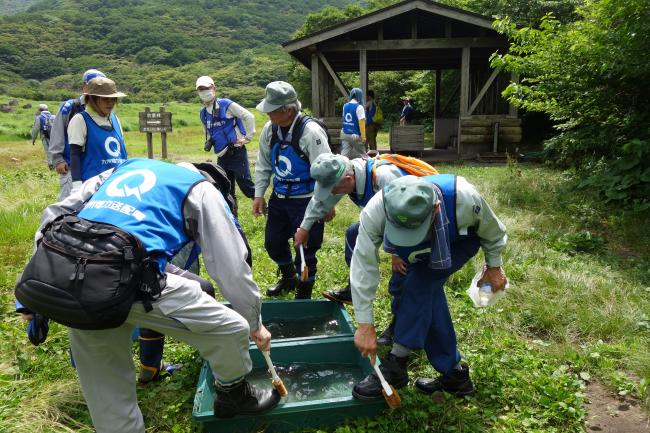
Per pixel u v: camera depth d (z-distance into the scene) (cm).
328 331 385
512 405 302
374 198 261
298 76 4356
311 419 277
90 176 429
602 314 395
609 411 299
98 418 231
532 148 1514
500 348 356
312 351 333
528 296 429
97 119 429
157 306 216
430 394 309
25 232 609
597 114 820
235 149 672
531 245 555
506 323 391
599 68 752
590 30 763
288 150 400
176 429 276
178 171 241
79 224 207
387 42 1277
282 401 300
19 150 1831
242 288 234
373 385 280
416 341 279
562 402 294
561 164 964
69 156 466
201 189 237
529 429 279
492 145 1295
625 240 586
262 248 574
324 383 319
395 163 318
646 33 683
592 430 284
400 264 325
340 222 662
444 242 247
